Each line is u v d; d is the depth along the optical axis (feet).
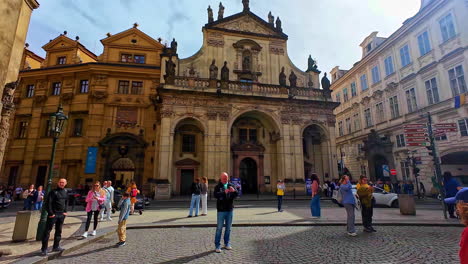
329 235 28.12
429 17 82.38
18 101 98.37
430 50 81.82
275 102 94.38
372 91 110.01
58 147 91.97
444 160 77.56
